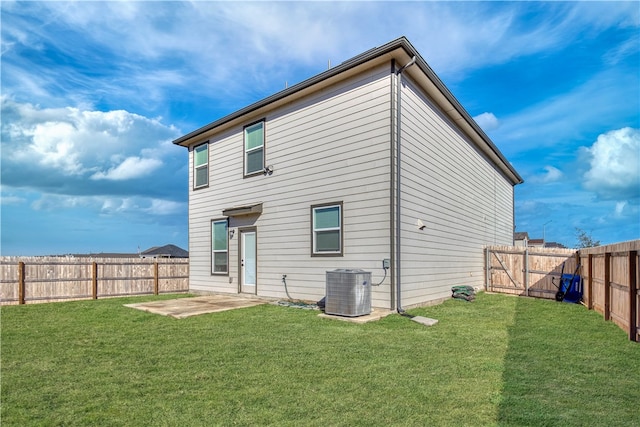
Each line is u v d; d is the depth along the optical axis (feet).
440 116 35.42
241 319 25.00
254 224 37.19
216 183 42.63
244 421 10.00
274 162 35.55
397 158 27.12
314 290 31.24
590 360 15.62
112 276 41.22
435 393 11.96
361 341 18.93
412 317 24.63
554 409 10.68
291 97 33.58
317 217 31.48
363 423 9.87
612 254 24.89
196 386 12.71
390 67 27.35
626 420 9.96
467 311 28.40
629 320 19.57
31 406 11.10
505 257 42.86
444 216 35.55
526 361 15.48
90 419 10.19
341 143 30.07
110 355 16.65
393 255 26.40
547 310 29.58
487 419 10.07
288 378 13.47
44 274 37.01
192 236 45.93
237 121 39.55
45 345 18.53
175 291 45.78
